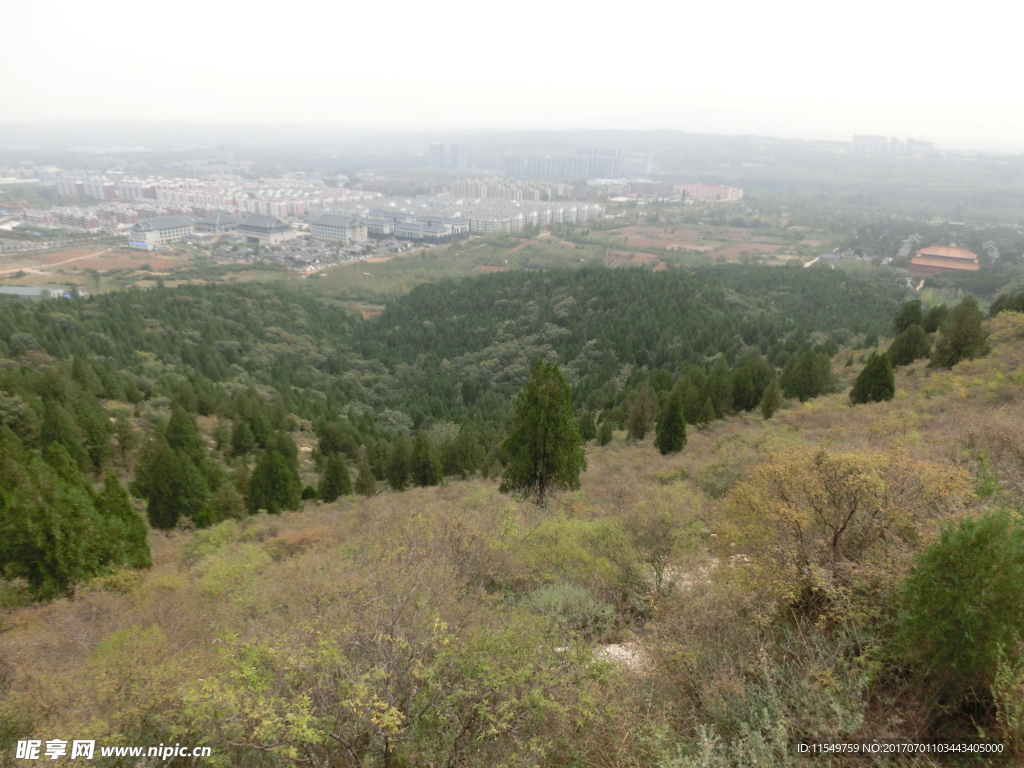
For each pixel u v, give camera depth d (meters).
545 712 5.52
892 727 4.89
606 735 5.46
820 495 7.29
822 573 6.46
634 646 7.64
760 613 6.55
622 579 9.19
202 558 15.92
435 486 29.61
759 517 7.70
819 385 32.19
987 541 4.82
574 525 11.30
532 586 9.78
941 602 4.91
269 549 16.61
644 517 10.77
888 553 6.62
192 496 23.88
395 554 9.04
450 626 6.50
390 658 5.62
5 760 5.45
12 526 12.88
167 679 5.88
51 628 9.79
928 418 17.06
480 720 5.48
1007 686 4.58
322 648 5.46
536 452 18.27
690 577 8.77
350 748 4.97
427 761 5.24
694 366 47.81
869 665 5.36
